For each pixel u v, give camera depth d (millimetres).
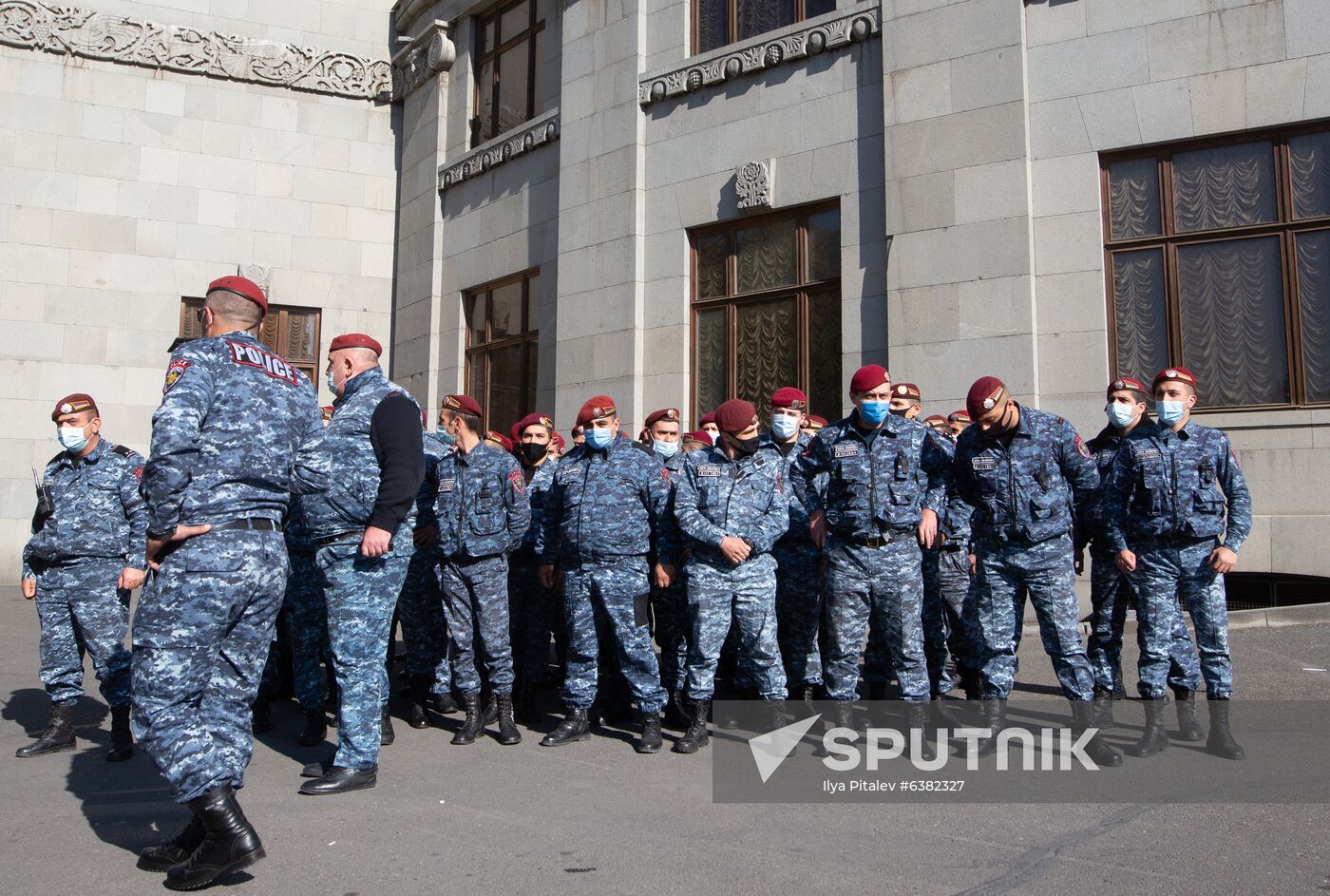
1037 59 9898
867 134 10781
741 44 11758
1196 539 5277
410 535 5043
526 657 6617
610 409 5906
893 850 3873
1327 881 3484
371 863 3762
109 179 16031
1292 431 8812
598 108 13172
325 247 17297
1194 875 3551
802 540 6332
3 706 6840
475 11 16062
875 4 10750
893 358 10297
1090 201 9586
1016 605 5402
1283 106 8883
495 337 15281
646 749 5605
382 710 5879
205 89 16734
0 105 15516
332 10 17734
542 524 6172
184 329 16391
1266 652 7367
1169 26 9359
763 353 11672
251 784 4961
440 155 16438
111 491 5637
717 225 12094
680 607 6492
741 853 3854
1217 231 9266
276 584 3953
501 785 4910
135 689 3645
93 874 3672
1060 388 9531
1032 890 3422
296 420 4172
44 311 15500
